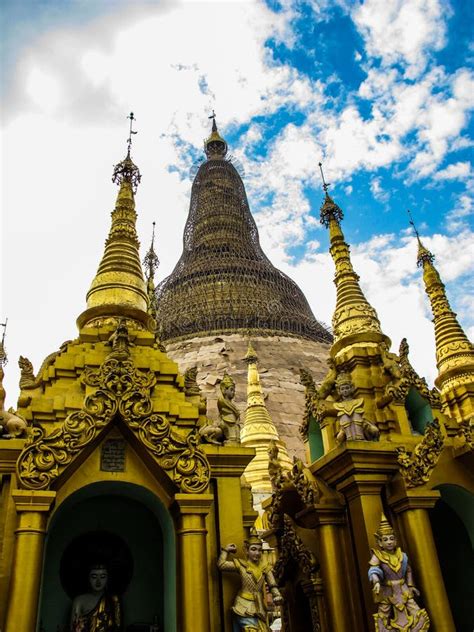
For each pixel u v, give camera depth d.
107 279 20.48
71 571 15.02
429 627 14.17
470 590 18.47
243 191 86.62
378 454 16.52
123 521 15.91
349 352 20.78
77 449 13.33
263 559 14.18
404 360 19.83
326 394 20.59
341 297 24.02
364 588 15.47
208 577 14.09
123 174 24.22
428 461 16.28
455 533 19.27
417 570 15.10
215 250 74.19
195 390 18.09
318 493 17.27
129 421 13.96
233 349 57.34
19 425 14.67
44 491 12.61
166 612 14.51
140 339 18.28
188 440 14.08
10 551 13.06
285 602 19.72
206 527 14.34
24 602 11.60
